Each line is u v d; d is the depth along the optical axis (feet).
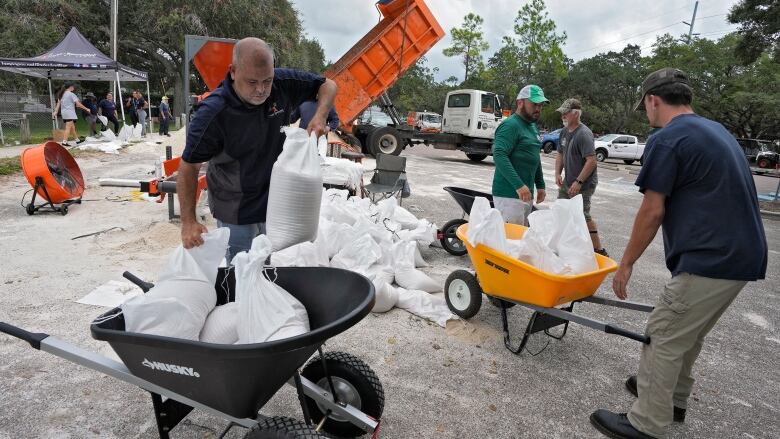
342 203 17.84
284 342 5.06
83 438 7.93
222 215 8.87
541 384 10.49
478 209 11.51
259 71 7.24
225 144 8.00
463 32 174.29
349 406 7.39
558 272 10.59
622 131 171.94
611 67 204.85
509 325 13.17
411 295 13.65
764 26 56.44
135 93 66.18
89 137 50.62
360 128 51.96
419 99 221.66
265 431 5.51
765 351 13.05
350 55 44.68
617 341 12.80
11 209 22.12
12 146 44.68
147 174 32.30
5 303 12.44
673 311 8.06
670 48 130.82
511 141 14.60
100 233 18.72
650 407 8.38
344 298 6.57
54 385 9.29
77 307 12.44
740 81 113.29
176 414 6.59
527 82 170.50
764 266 7.89
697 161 7.68
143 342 5.42
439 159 61.52
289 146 7.77
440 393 9.87
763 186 58.95
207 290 6.80
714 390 10.88
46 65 47.37
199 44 23.65
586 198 19.57
